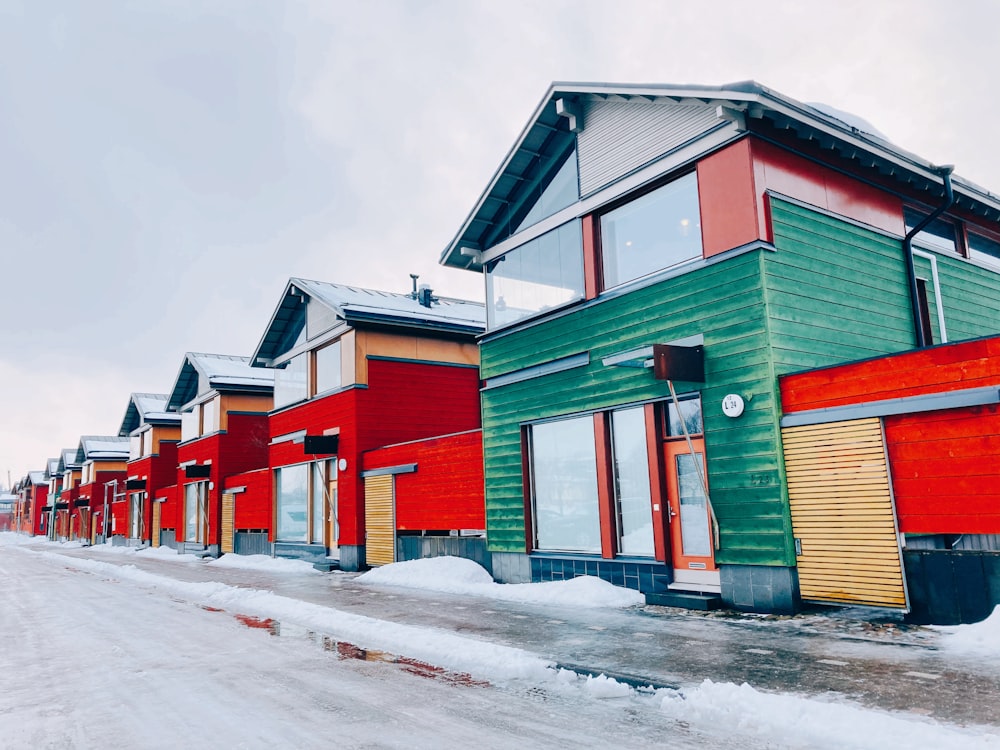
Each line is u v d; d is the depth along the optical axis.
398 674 6.68
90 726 5.38
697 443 9.87
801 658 6.24
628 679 5.89
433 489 15.33
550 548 12.18
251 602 12.32
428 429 19.36
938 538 9.20
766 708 4.89
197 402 29.66
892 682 5.37
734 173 9.41
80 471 57.62
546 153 13.09
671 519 10.16
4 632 10.36
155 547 34.31
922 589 7.41
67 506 57.47
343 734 4.93
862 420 8.01
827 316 9.71
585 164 12.03
